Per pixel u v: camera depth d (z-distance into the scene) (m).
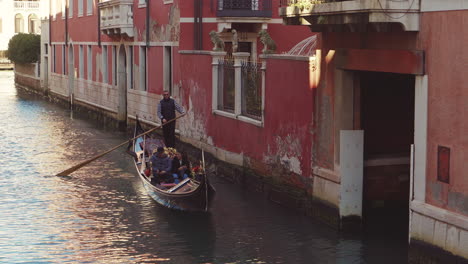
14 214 15.74
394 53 11.96
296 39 24.44
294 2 14.07
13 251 12.99
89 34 37.16
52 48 46.88
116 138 28.92
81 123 34.44
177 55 24.12
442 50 10.87
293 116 15.56
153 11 26.77
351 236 13.70
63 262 12.35
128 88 30.64
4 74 71.88
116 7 29.92
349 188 13.86
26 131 30.72
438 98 10.98
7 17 79.56
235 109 18.73
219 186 18.56
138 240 13.71
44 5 49.62
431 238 11.12
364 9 11.38
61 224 14.91
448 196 10.80
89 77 37.75
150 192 17.36
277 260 12.35
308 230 14.13
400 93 14.62
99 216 15.59
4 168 21.52
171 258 12.57
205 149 21.08
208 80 20.59
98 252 12.94
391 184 14.79
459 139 10.52
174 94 24.47
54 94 46.28
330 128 14.13
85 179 19.83
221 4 23.61
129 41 30.20
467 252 10.27
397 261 12.23
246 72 18.25
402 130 14.81
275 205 16.38
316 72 14.55
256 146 17.61
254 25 24.17
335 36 13.83
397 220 14.67
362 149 13.84
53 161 22.92
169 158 17.34
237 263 12.24
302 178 15.34
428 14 11.17
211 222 14.94
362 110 13.95
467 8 10.26
